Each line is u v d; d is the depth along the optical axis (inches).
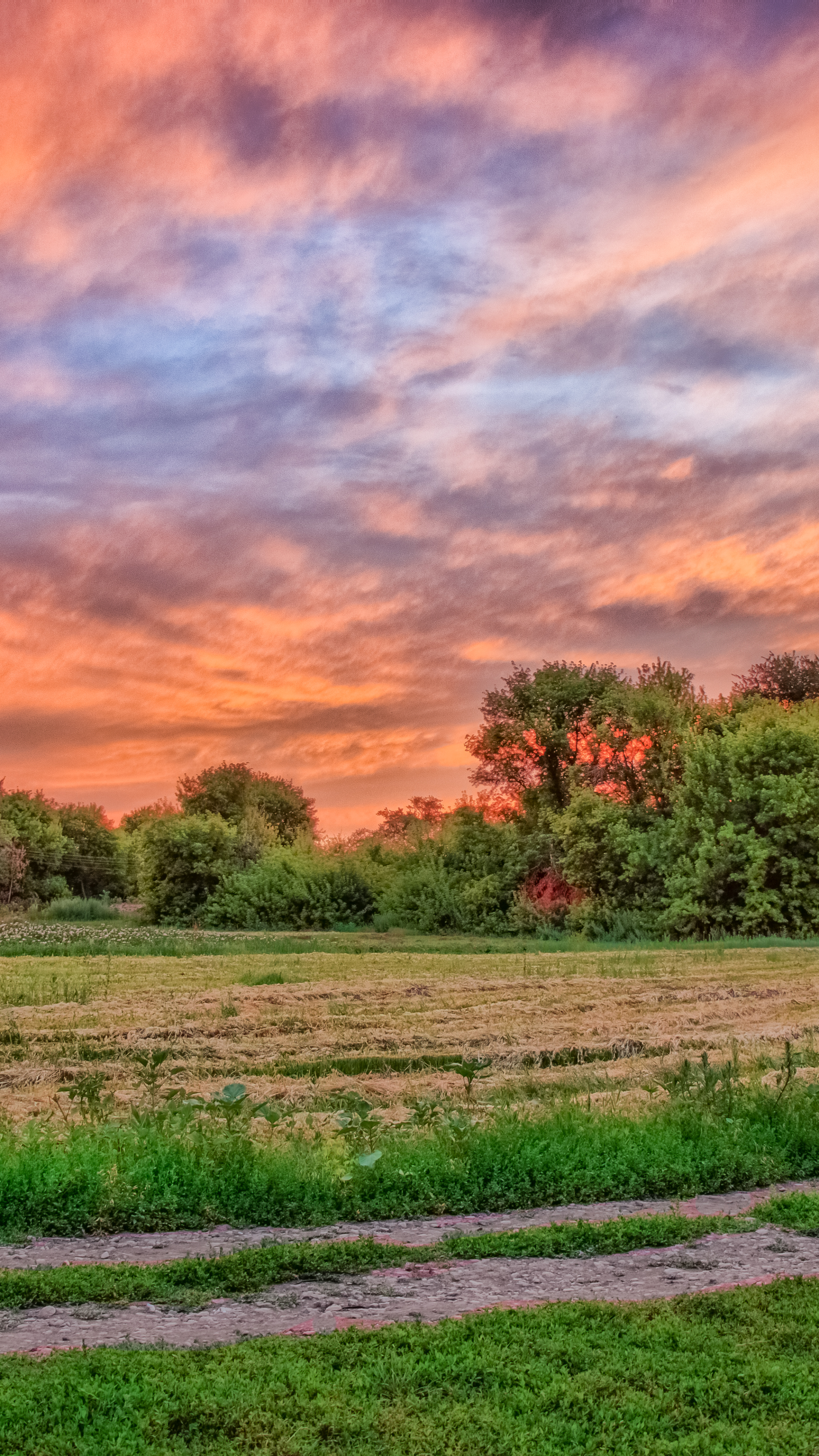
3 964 1305.4
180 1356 215.8
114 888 3887.8
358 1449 179.9
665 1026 829.2
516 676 2511.1
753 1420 190.7
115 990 1024.9
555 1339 224.2
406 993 1027.9
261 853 2925.7
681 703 2352.4
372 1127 389.1
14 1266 288.0
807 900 1916.8
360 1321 242.2
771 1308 241.9
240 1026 796.6
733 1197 364.5
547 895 2345.0
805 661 2765.7
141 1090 558.6
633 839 2170.3
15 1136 399.9
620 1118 434.9
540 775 2498.8
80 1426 186.9
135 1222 327.3
